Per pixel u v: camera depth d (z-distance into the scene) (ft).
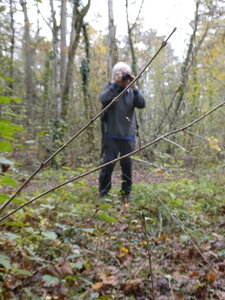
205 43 39.37
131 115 16.11
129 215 12.67
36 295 6.42
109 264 8.90
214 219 13.52
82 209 11.42
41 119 44.91
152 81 35.96
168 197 14.23
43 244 8.68
